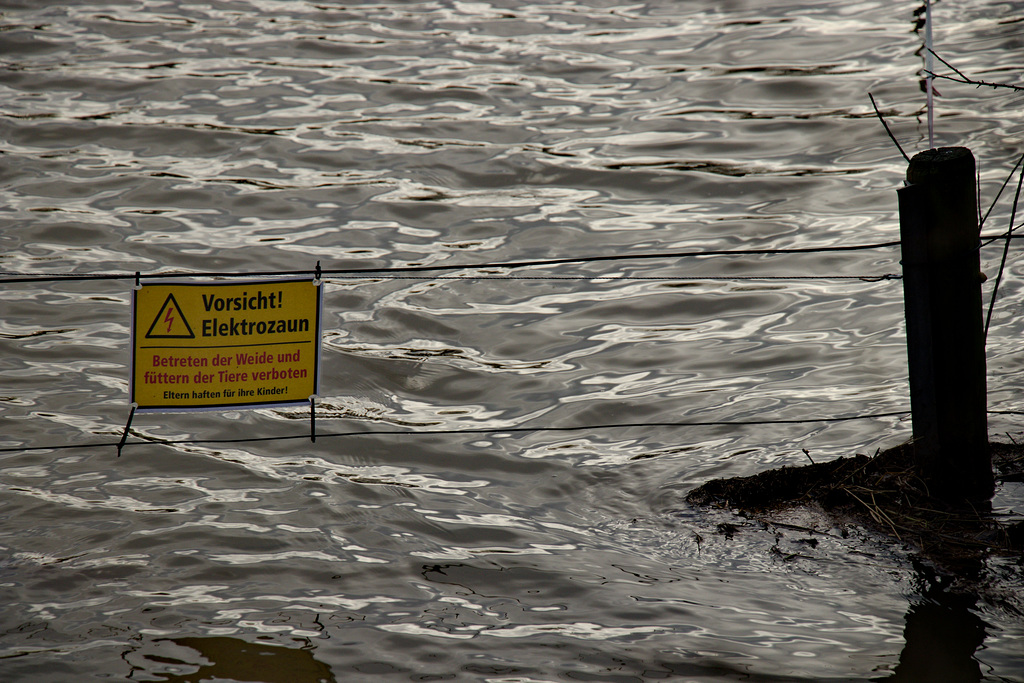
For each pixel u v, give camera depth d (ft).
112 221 44.70
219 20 73.36
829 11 71.87
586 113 57.31
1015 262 38.34
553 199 47.50
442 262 41.39
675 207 46.26
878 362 33.04
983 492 25.23
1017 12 68.59
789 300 37.55
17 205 46.09
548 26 72.02
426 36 70.33
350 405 31.83
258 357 22.67
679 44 67.46
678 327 36.27
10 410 30.78
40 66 63.82
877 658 20.52
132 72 63.21
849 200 45.62
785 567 23.54
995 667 20.08
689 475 27.73
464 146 53.36
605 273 40.37
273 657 20.92
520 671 20.48
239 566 23.97
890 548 23.81
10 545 24.54
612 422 30.71
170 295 22.15
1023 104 53.83
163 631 21.68
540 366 34.06
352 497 26.89
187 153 52.65
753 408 30.91
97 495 26.78
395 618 22.17
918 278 24.36
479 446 29.53
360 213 46.01
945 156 23.67
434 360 34.42
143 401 22.41
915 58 62.08
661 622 21.85
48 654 20.89
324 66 64.90
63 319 36.52
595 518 26.09
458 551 24.63
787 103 57.41
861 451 28.25
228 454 28.94
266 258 41.47
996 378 31.60
